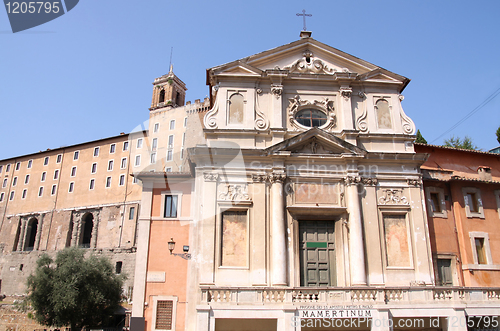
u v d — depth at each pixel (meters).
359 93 23.06
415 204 21.09
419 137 40.28
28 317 45.69
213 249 19.42
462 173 25.12
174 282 20.64
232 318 17.12
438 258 21.72
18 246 69.31
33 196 71.75
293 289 17.67
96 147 69.19
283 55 23.48
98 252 60.41
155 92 76.94
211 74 22.64
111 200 63.72
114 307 41.59
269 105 22.50
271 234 19.95
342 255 20.03
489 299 18.55
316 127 21.27
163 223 21.64
